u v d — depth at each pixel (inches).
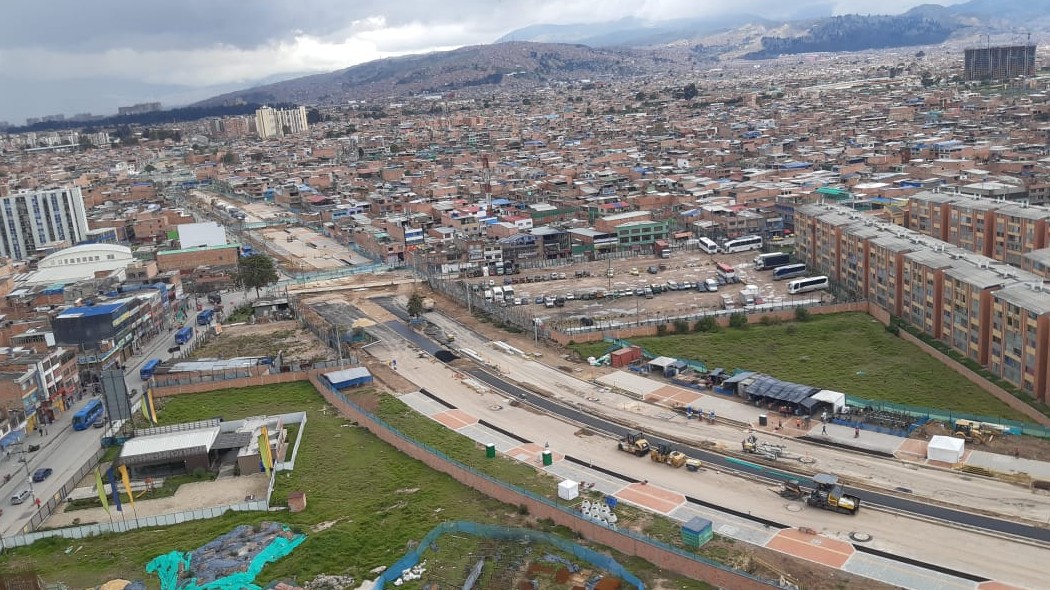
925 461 4936.0
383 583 4104.3
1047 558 3850.9
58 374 7012.8
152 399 7012.8
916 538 4104.3
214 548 4569.4
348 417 6565.0
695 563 3964.1
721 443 5438.0
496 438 5807.1
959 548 3991.1
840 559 3969.0
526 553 4298.7
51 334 7815.0
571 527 4549.7
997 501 4409.5
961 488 4581.7
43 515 5196.9
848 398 6038.4
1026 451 4960.6
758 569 3924.7
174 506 5275.6
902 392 6441.9
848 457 5083.7
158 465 5807.1
